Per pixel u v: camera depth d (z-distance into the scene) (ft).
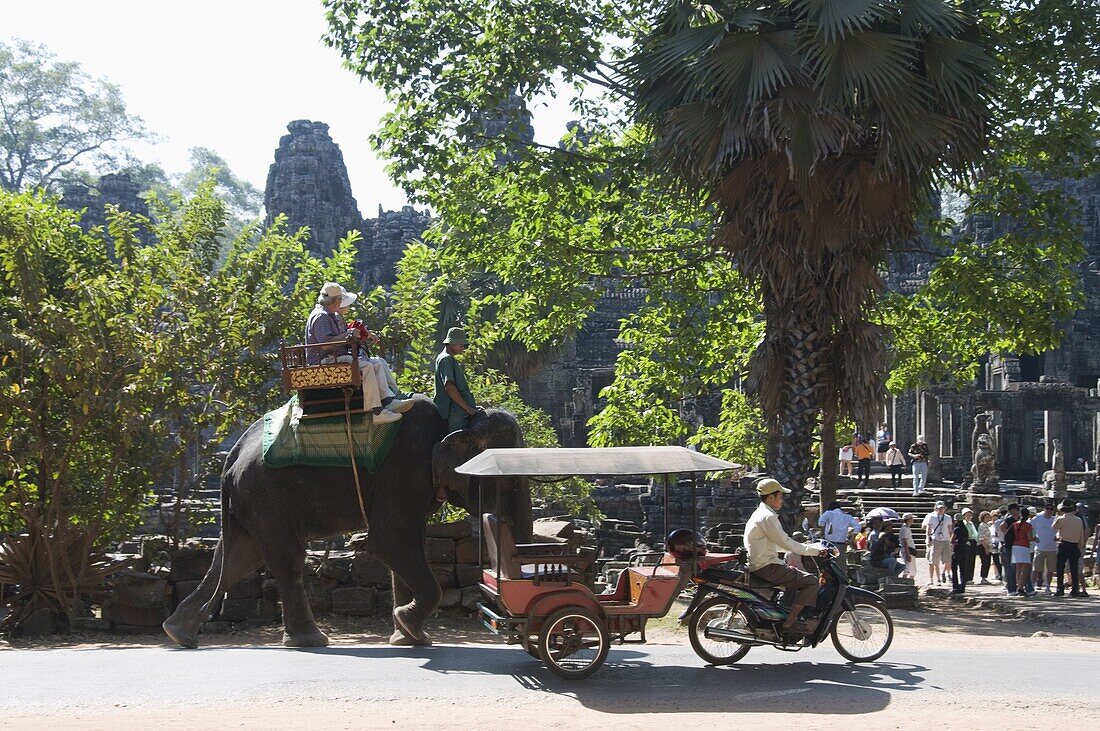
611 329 206.08
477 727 26.37
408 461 38.70
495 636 49.14
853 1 50.03
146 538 60.03
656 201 76.69
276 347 62.23
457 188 74.59
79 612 53.72
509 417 39.52
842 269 54.95
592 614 32.81
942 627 57.36
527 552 35.88
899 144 51.55
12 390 50.55
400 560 38.58
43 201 59.67
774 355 57.82
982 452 131.13
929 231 76.07
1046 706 29.55
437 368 40.14
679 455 34.65
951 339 83.61
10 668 34.40
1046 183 168.55
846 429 64.95
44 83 256.73
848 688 31.73
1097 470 153.58
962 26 54.44
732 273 78.64
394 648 39.24
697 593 35.47
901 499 128.98
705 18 55.52
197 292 56.13
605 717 27.78
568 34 72.84
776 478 57.77
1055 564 73.97
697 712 28.50
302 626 39.91
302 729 25.96
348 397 38.09
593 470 33.55
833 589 35.60
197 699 29.53
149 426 54.49
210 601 41.32
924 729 26.43
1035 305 74.33
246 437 41.55
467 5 74.90
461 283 137.90
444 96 72.49
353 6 73.46
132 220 61.82
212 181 61.93
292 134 211.61
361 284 203.51
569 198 73.87
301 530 39.68
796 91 51.31
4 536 55.31
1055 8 68.08
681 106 54.29
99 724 26.35
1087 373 219.61
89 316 53.26
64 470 53.11
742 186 55.31
